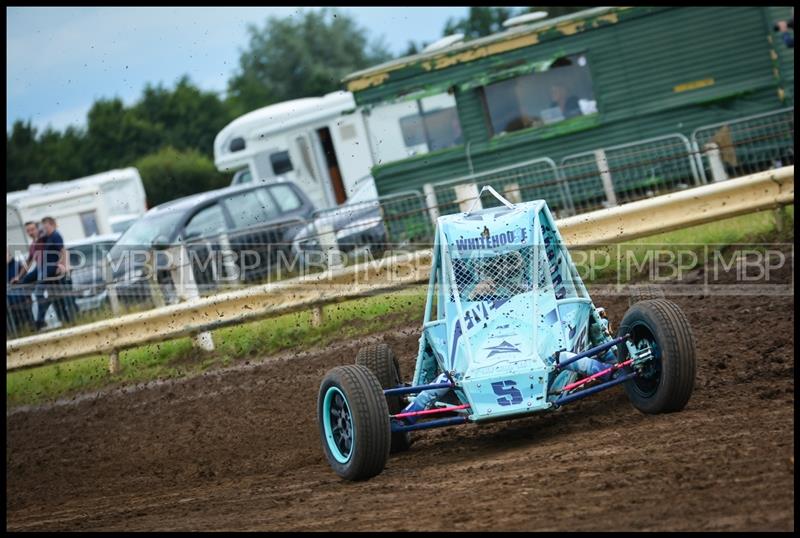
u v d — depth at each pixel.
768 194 36.31
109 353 40.97
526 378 19.86
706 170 49.34
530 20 57.62
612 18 54.03
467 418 20.48
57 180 147.25
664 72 54.19
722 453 17.38
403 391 21.08
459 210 48.06
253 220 53.09
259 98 173.62
